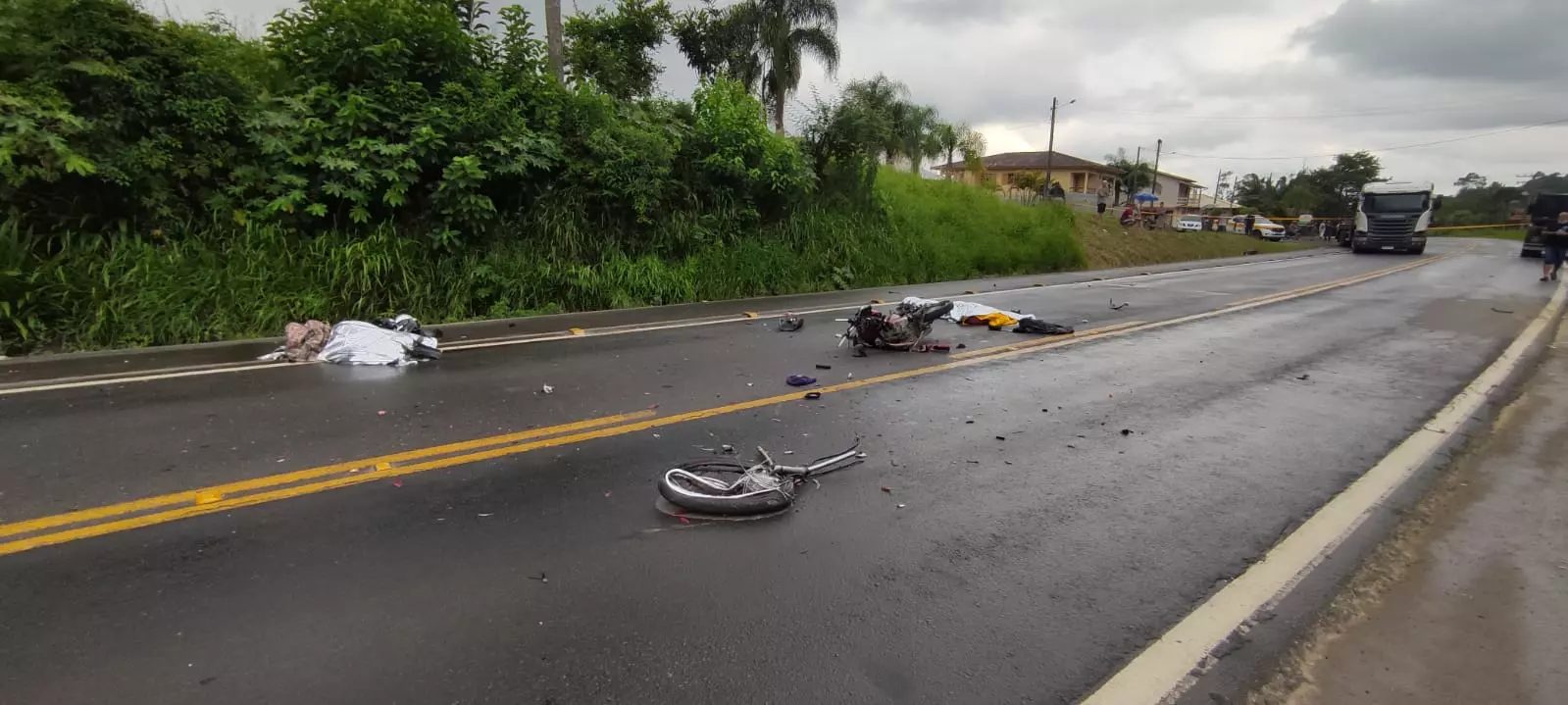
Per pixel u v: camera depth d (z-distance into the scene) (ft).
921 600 10.48
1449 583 11.07
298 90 35.53
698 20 85.25
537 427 17.72
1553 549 12.09
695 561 11.43
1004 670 8.98
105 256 28.55
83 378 21.70
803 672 8.84
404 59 36.76
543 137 39.99
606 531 12.34
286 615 9.71
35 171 26.78
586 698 8.32
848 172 60.85
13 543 11.34
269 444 16.05
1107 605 10.47
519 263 38.34
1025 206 86.28
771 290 48.98
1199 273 70.69
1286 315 39.58
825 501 13.82
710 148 50.19
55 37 28.89
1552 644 9.46
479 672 8.71
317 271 32.22
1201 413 20.20
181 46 32.07
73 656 8.73
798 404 20.24
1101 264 85.56
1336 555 11.99
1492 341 31.48
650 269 42.93
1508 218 213.46
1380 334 33.27
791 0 86.17
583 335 30.91
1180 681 8.83
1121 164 239.09
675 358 26.25
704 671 8.82
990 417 19.43
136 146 29.73
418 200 37.68
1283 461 16.43
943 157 144.66
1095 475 15.44
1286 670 9.08
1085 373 24.76
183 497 13.16
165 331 27.50
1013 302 44.39
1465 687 8.68
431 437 16.75
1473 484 14.99
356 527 12.24
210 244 30.96
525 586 10.58
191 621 9.52
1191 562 11.75
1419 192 104.12
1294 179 275.80
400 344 25.59
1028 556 11.84
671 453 16.11
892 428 18.33
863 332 27.96
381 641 9.23
